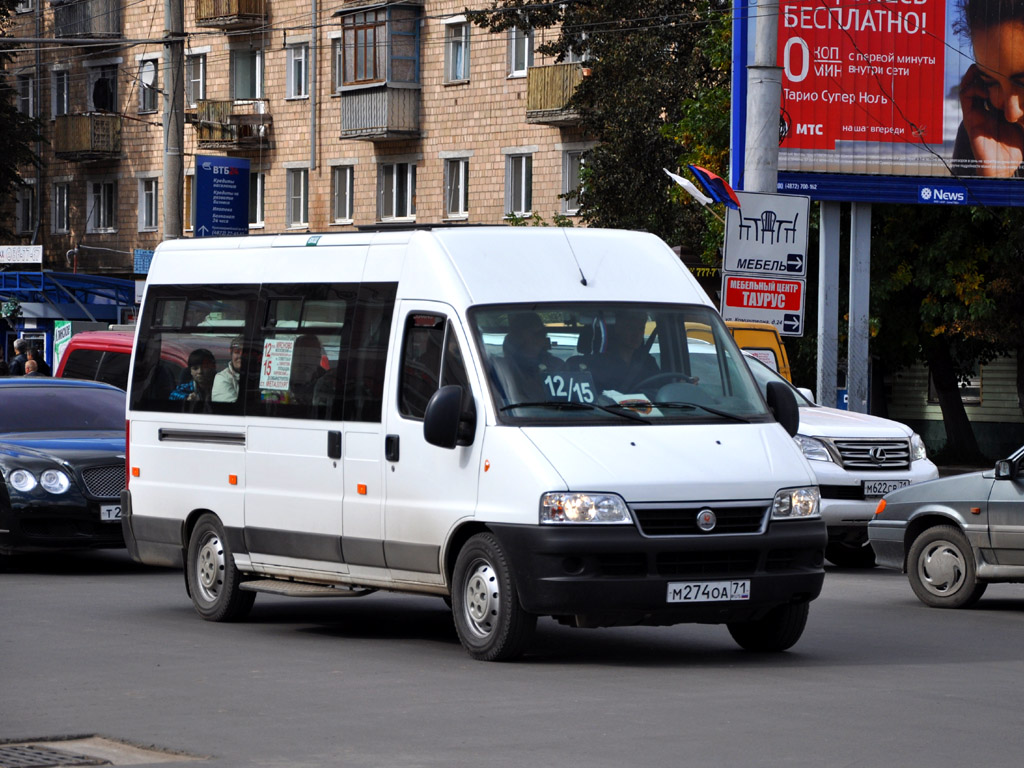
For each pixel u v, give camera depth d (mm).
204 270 18719
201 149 75812
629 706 12492
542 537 14172
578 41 52562
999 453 58094
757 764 10328
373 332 16297
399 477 15703
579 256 16094
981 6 41688
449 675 14125
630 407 15078
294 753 10688
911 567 20188
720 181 31406
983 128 41750
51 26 82875
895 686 13617
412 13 66938
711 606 14422
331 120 70500
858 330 41531
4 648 15828
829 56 41031
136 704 12641
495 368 15047
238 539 17750
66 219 83375
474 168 65312
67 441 24109
